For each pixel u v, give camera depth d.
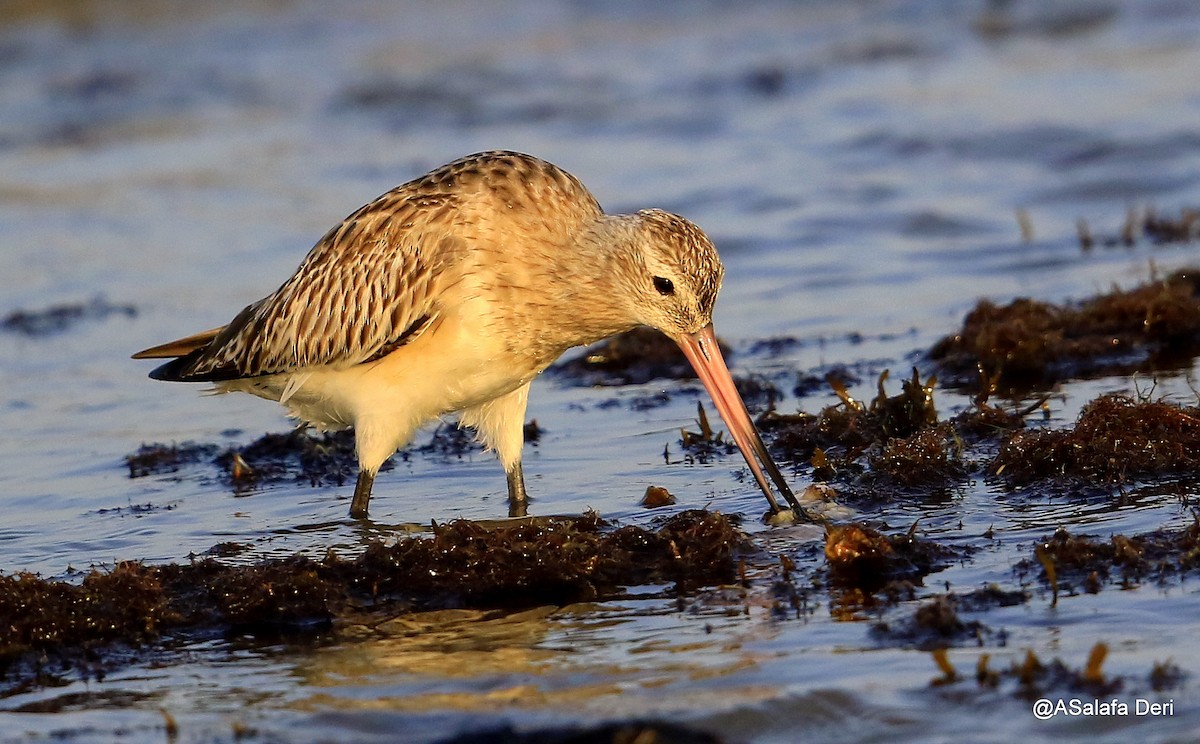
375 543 10.86
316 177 25.59
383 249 12.38
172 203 24.38
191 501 13.09
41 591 10.14
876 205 22.16
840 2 36.50
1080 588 9.66
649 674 8.87
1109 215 21.08
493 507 12.60
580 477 13.16
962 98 27.48
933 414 13.23
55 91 30.38
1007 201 21.98
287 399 13.23
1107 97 26.23
